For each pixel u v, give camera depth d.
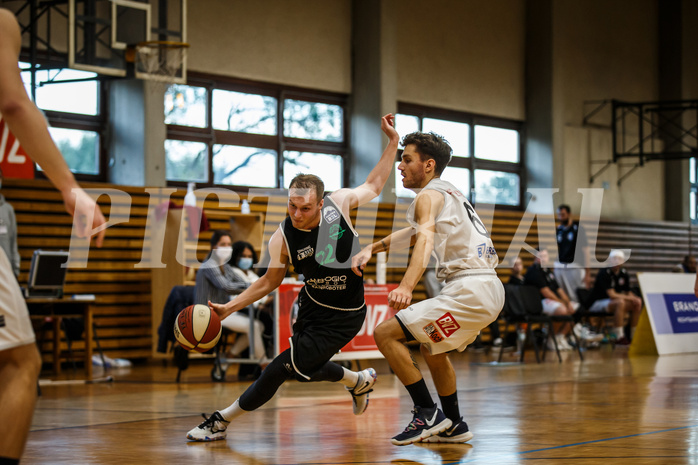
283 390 6.85
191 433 4.02
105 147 11.32
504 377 7.74
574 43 17.34
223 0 12.50
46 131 1.83
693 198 19.92
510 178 16.61
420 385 3.81
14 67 1.86
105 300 10.57
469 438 3.84
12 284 1.95
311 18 13.61
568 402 5.52
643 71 19.19
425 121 15.15
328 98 13.95
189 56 12.09
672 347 11.20
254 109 13.03
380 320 8.20
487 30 16.19
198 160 12.34
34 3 9.44
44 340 9.64
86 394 6.69
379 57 13.88
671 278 11.59
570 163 17.00
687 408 5.12
